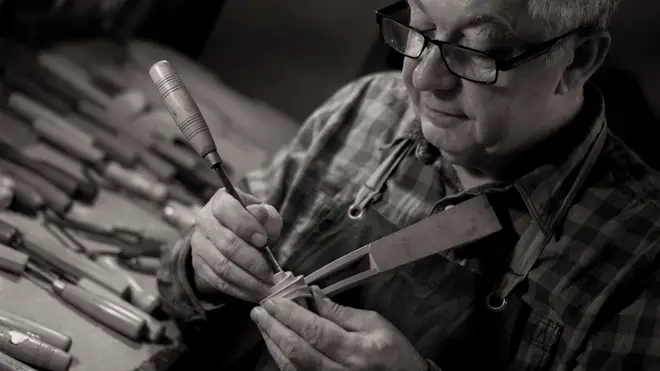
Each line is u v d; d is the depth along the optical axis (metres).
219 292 1.41
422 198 1.42
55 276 1.54
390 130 1.50
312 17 2.53
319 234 1.46
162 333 1.51
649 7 1.76
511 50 1.12
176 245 1.45
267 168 1.58
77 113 2.07
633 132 1.87
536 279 1.31
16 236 1.57
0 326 1.34
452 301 1.33
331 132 1.51
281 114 2.59
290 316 1.14
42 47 2.27
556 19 1.09
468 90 1.15
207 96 2.46
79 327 1.46
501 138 1.21
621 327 1.28
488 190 1.33
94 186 1.85
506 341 1.31
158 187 1.93
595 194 1.33
